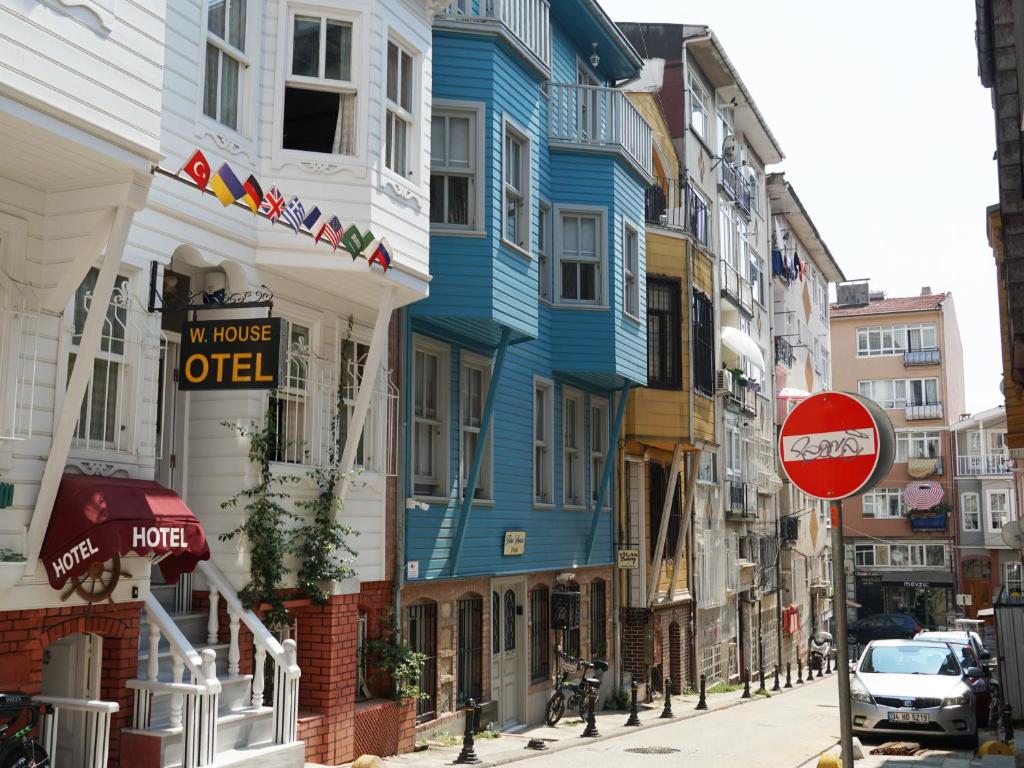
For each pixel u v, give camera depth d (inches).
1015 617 778.8
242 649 440.5
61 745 350.9
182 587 434.0
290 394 476.4
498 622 690.8
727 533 1224.8
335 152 467.5
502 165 627.2
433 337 613.9
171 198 402.3
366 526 528.1
